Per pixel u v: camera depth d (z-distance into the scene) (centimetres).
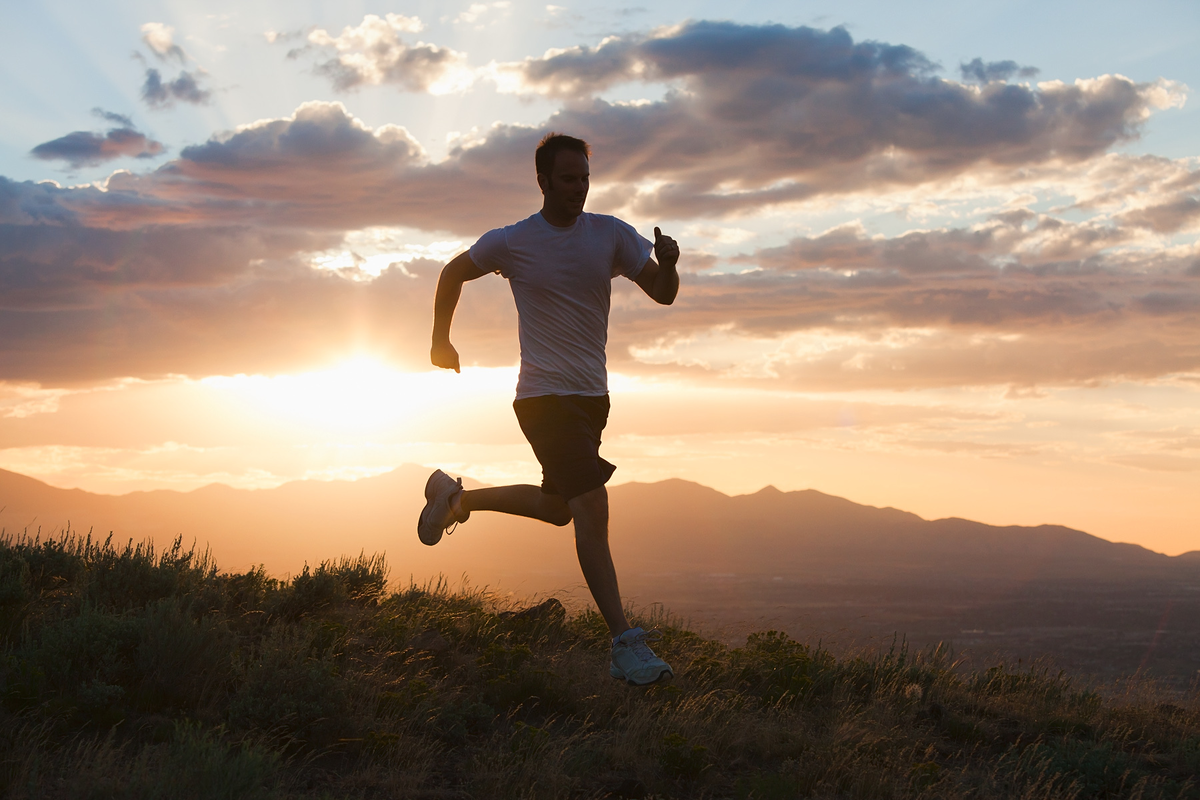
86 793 296
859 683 589
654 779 398
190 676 414
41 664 402
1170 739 528
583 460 374
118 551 612
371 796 346
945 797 392
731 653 618
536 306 380
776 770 428
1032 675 630
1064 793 421
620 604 371
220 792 304
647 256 395
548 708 482
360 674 459
